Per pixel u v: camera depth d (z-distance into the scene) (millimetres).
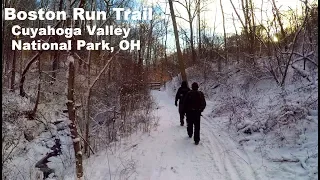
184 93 10766
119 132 10086
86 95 8734
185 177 6055
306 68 12133
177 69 35562
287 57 13250
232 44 25562
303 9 13305
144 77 17688
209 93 19469
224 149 7672
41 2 15305
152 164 6941
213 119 11719
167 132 9969
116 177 6402
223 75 20438
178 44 20484
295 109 7957
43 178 7961
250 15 16438
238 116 9742
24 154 8961
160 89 37812
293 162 6156
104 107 10516
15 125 9938
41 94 12500
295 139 6984
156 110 15258
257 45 17047
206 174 6137
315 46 11875
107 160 7672
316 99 8414
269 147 7156
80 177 5570
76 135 5664
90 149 8484
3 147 8039
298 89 10305
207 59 26500
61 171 8203
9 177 7633
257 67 14711
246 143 7875
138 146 8492
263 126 8391
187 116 8484
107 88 11477
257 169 6086
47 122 10516
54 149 9617
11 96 11648
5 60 15594
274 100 10500
